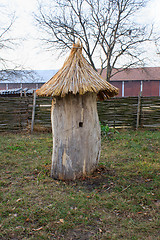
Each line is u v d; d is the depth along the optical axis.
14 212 2.85
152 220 2.68
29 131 8.54
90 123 3.79
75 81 3.45
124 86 32.69
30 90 21.70
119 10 18.84
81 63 3.81
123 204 3.03
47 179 3.86
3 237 2.39
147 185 3.64
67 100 3.59
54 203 3.05
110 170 4.32
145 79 32.06
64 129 3.66
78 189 3.48
